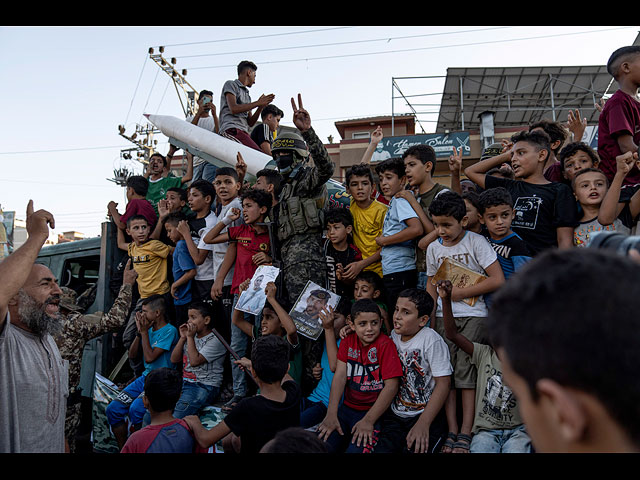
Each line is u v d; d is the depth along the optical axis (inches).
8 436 82.7
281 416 100.0
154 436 100.8
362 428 105.7
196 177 239.6
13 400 83.8
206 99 244.2
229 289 163.5
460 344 106.1
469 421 105.9
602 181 110.2
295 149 156.4
